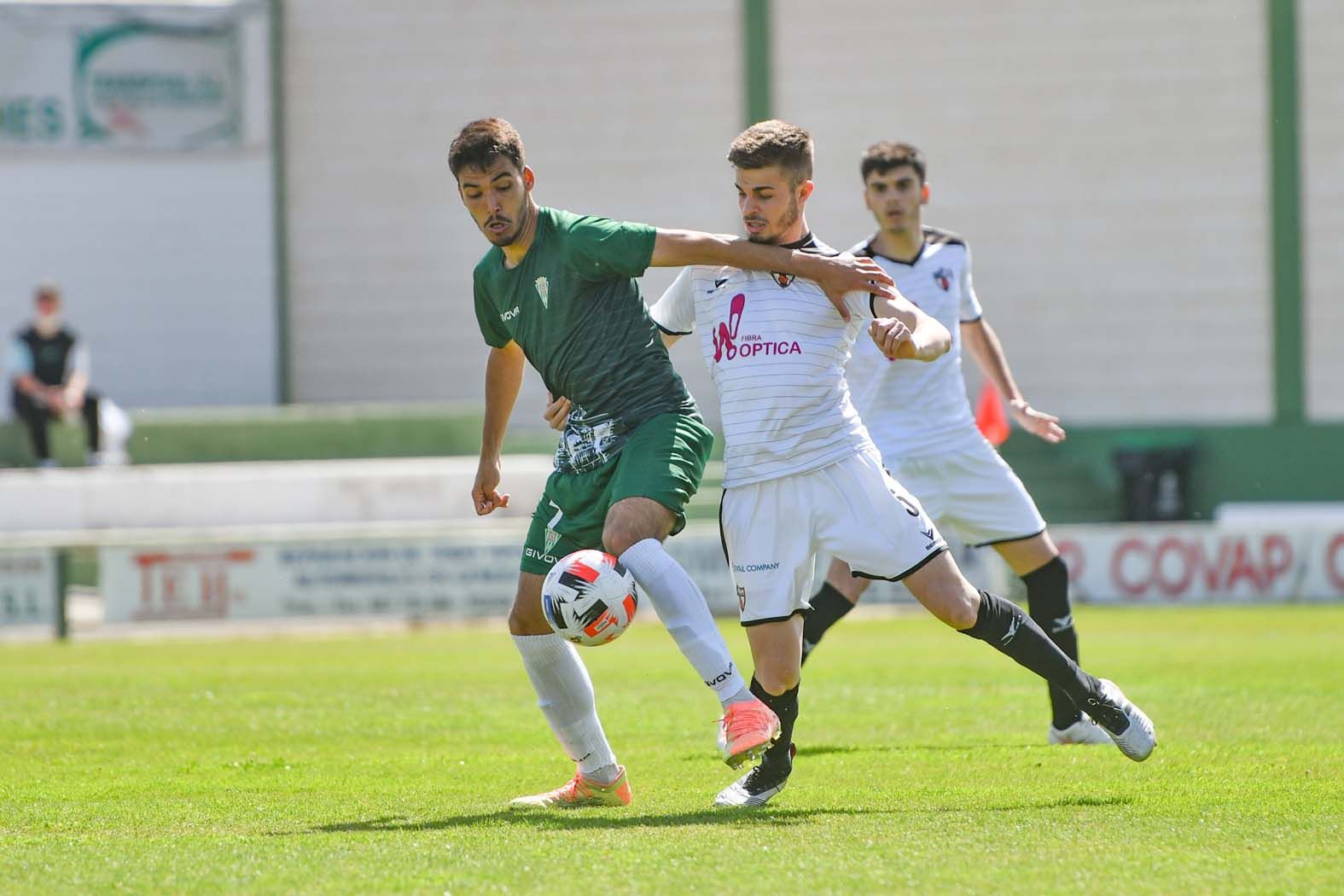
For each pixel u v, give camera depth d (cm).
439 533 5362
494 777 2047
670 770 2088
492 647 4397
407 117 8088
